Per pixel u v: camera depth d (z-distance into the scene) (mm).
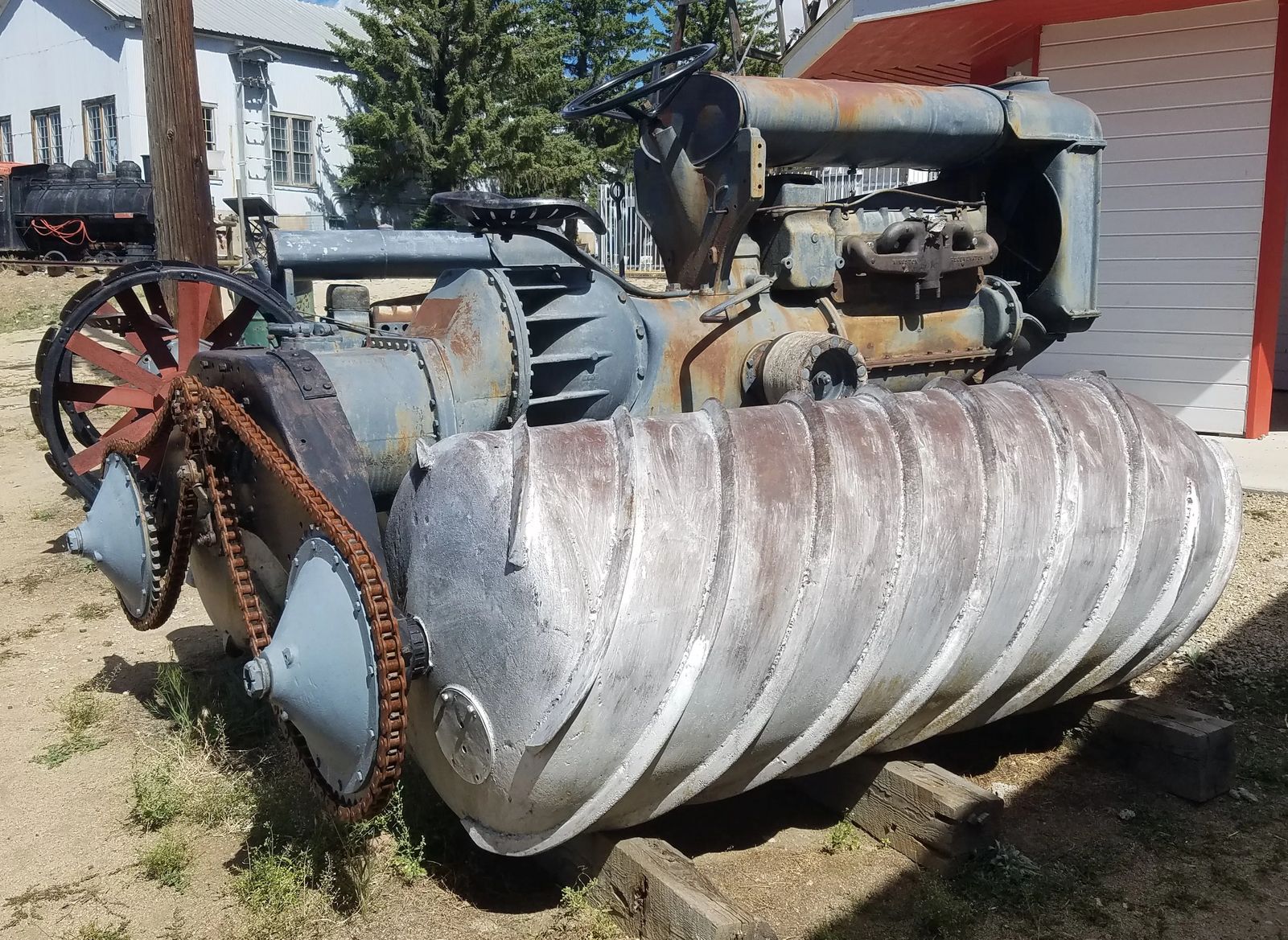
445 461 2867
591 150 27047
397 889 3092
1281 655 4656
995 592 3178
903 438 3129
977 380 5637
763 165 4438
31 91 29000
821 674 2943
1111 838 3387
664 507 2756
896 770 3342
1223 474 3762
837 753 3244
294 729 3000
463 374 3830
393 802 3285
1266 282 8523
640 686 2641
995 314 5359
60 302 18641
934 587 3062
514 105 26344
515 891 3107
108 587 5820
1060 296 5602
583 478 2754
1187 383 8961
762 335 4598
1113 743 3807
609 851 2939
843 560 2920
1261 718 4172
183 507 3496
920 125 5039
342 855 3176
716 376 4465
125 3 26406
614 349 4219
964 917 2943
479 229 4141
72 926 2986
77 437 6742
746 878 3164
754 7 27562
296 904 2986
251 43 26469
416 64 26641
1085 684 3676
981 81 10359
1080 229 5602
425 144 25547
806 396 3191
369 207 28844
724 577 2727
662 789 2879
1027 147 5461
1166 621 3648
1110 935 2914
